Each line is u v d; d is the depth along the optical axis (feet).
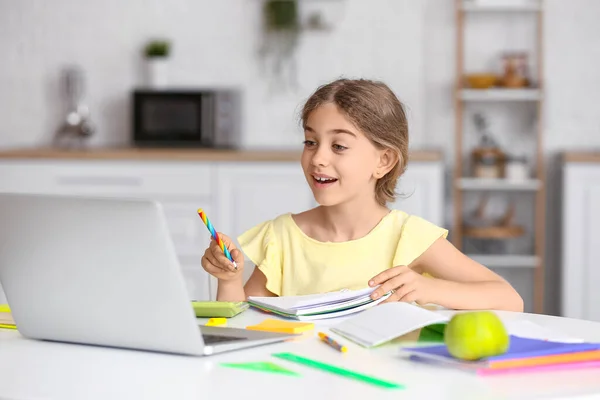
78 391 4.01
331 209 6.53
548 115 15.89
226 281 6.10
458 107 15.31
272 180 13.99
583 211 14.34
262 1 15.79
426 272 6.55
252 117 15.94
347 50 15.78
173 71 15.94
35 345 4.90
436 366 4.33
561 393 3.89
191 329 4.45
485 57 15.80
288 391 3.94
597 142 15.89
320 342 4.83
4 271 4.86
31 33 16.03
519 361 4.23
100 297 4.62
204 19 15.87
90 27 15.97
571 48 15.79
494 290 5.91
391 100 6.37
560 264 15.79
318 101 6.14
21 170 14.16
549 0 15.76
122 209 4.38
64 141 16.06
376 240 6.49
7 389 4.06
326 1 15.74
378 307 5.17
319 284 6.46
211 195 14.03
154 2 15.89
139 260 4.43
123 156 14.02
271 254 6.65
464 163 16.05
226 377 4.17
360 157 6.14
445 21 15.71
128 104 15.99
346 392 3.91
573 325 5.32
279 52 15.81
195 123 14.38
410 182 13.92
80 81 15.89
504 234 15.16
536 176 15.96
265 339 4.75
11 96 16.12
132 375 4.25
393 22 15.72
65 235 4.58
